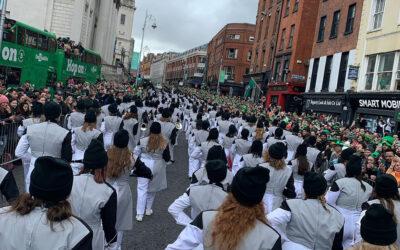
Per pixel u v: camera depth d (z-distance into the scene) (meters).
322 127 18.28
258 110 26.23
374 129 22.00
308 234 4.07
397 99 20.09
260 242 3.14
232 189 3.26
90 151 4.17
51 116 6.46
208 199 4.50
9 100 12.20
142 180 8.05
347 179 5.88
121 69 68.50
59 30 46.22
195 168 11.73
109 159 5.68
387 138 14.51
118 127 10.81
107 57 68.00
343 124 23.52
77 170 6.72
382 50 22.31
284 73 37.25
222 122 13.98
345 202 5.75
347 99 24.59
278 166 6.54
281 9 40.25
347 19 26.70
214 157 6.39
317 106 29.22
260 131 12.15
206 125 11.51
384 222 3.38
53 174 2.87
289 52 36.44
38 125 6.45
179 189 11.19
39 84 25.17
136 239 7.23
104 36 63.59
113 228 4.19
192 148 11.76
